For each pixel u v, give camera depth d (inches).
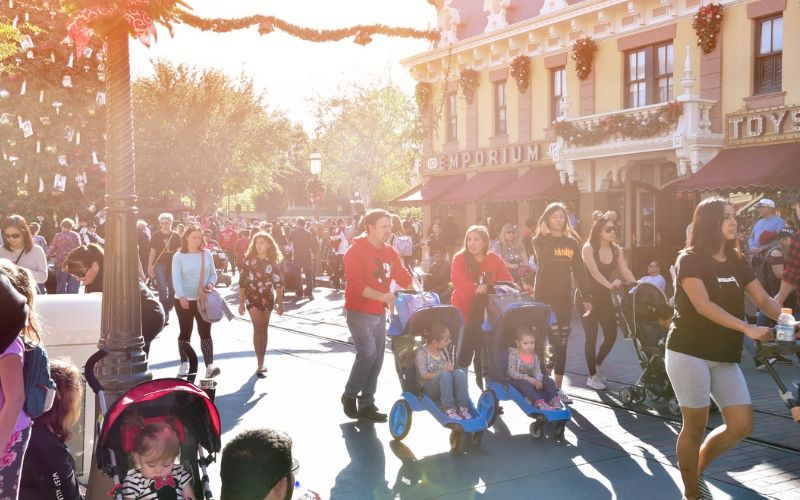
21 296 126.2
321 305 735.1
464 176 1139.3
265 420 307.9
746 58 768.9
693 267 193.5
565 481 233.8
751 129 761.0
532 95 1022.4
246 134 2049.7
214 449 148.6
